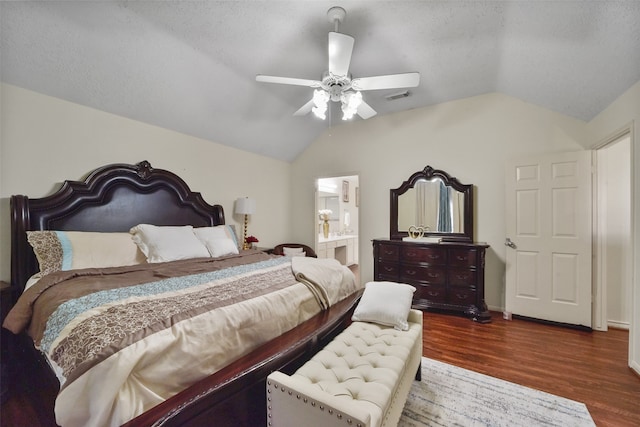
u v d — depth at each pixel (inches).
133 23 84.4
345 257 255.3
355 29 88.7
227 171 164.7
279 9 80.6
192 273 88.6
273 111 150.3
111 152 116.1
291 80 90.4
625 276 116.9
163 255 104.1
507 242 130.6
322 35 92.0
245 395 47.7
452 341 103.7
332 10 79.7
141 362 41.3
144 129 126.9
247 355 54.1
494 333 111.0
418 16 82.7
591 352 95.2
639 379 78.9
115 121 117.2
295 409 43.4
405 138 161.3
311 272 85.6
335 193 262.5
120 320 47.6
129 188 118.6
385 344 64.9
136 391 40.0
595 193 114.4
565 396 71.9
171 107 123.7
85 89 102.3
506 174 131.3
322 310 78.7
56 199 98.8
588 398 70.9
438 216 148.7
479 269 125.4
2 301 83.0
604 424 62.3
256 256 125.7
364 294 83.0
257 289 70.4
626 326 116.1
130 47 92.5
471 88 133.1
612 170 118.1
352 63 107.2
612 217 118.9
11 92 91.8
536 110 129.1
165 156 134.8
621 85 88.8
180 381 44.5
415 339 69.3
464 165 145.0
